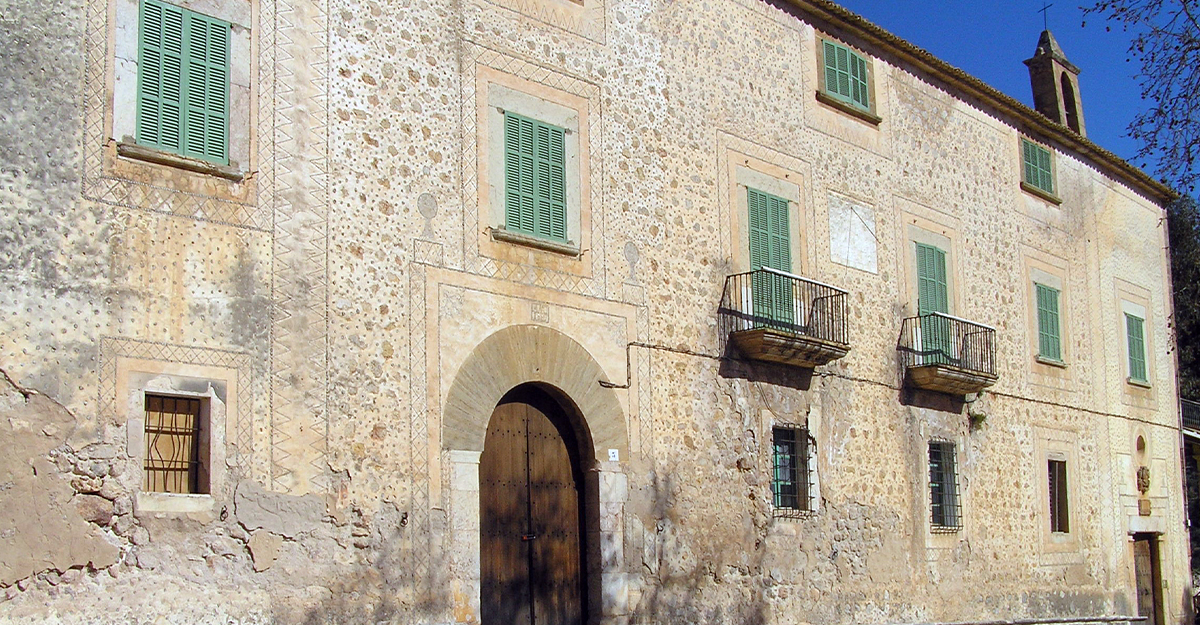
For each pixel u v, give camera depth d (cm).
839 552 1972
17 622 1130
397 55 1504
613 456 1662
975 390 2286
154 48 1295
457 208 1532
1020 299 2536
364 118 1457
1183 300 3325
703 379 1805
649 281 1758
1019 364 2494
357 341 1402
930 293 2283
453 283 1509
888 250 2208
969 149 2470
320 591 1322
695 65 1900
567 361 1625
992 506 2338
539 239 1609
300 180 1384
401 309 1450
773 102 2027
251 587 1270
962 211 2417
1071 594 2514
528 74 1652
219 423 1273
